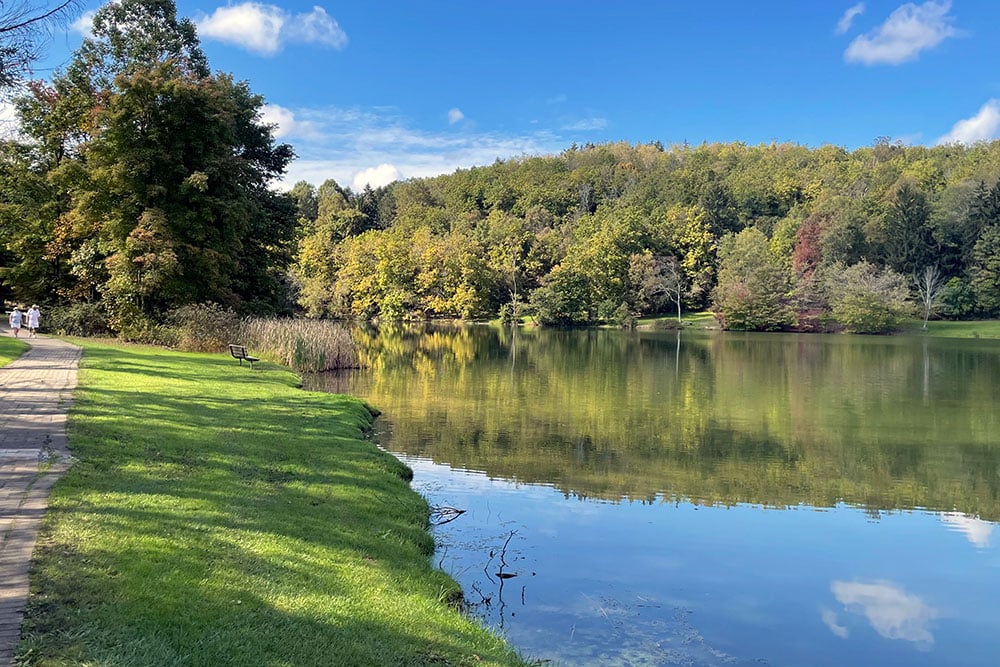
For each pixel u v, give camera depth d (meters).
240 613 4.60
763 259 69.75
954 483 12.49
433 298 80.69
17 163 30.39
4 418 9.51
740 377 28.78
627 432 16.64
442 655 4.79
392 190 141.00
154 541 5.47
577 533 9.29
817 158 111.50
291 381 19.69
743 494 11.57
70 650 3.76
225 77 33.94
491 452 14.06
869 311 63.22
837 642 6.48
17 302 33.56
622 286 75.75
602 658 5.93
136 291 27.28
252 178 32.69
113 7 31.03
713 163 122.25
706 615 6.95
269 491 7.75
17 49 9.16
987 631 6.74
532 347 44.94
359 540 6.98
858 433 17.05
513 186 118.75
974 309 68.31
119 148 26.38
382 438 14.99
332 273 90.88
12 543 5.07
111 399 11.87
